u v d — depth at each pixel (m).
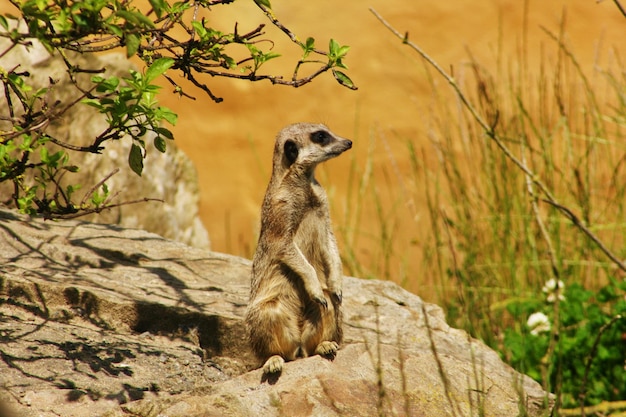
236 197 21.88
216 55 9.25
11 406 7.95
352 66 22.78
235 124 22.31
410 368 9.70
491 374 10.15
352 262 18.83
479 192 18.17
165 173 17.41
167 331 10.59
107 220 15.91
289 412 8.52
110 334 10.16
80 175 15.71
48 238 12.31
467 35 23.11
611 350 13.10
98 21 7.35
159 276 11.89
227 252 20.94
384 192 21.62
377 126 22.05
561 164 19.11
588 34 23.06
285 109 22.42
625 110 18.95
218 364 10.47
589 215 16.80
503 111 19.64
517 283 16.42
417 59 22.75
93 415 8.10
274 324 9.77
